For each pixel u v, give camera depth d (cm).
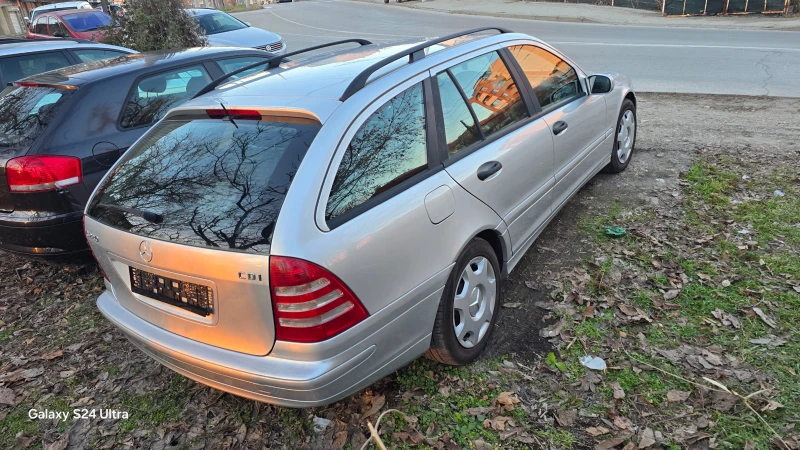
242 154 254
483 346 321
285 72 319
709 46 1273
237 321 231
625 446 248
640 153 611
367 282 238
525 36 407
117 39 1004
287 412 292
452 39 358
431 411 282
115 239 262
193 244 232
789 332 313
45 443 286
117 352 357
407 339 266
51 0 3130
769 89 858
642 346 313
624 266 395
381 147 262
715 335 318
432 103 297
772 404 262
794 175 515
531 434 263
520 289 380
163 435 285
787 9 1814
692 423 260
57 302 424
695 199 486
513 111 361
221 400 306
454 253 283
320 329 223
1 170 403
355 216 239
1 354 363
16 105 449
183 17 1015
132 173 281
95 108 438
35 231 406
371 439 268
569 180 431
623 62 1149
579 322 339
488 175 313
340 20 2597
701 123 705
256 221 225
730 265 383
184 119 300
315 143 241
